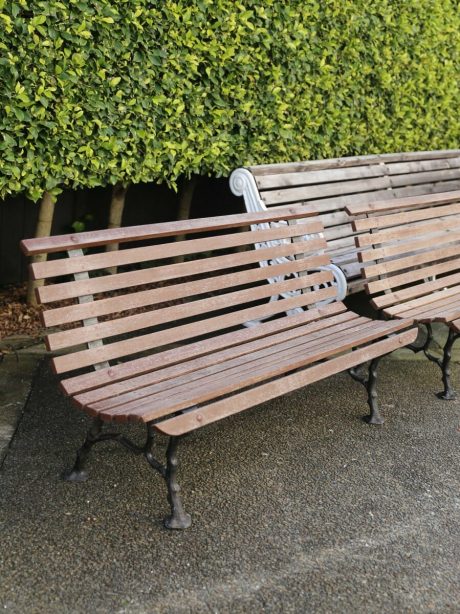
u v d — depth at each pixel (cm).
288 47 506
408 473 337
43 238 293
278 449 354
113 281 313
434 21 616
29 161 404
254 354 346
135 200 638
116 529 283
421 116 641
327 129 554
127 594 246
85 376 300
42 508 295
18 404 390
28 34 383
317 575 262
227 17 468
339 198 520
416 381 448
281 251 387
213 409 277
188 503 303
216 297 354
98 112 424
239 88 488
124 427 371
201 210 679
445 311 414
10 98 384
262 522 293
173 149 466
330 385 434
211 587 252
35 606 239
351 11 545
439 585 261
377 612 245
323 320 397
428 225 468
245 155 510
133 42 430
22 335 490
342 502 310
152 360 323
